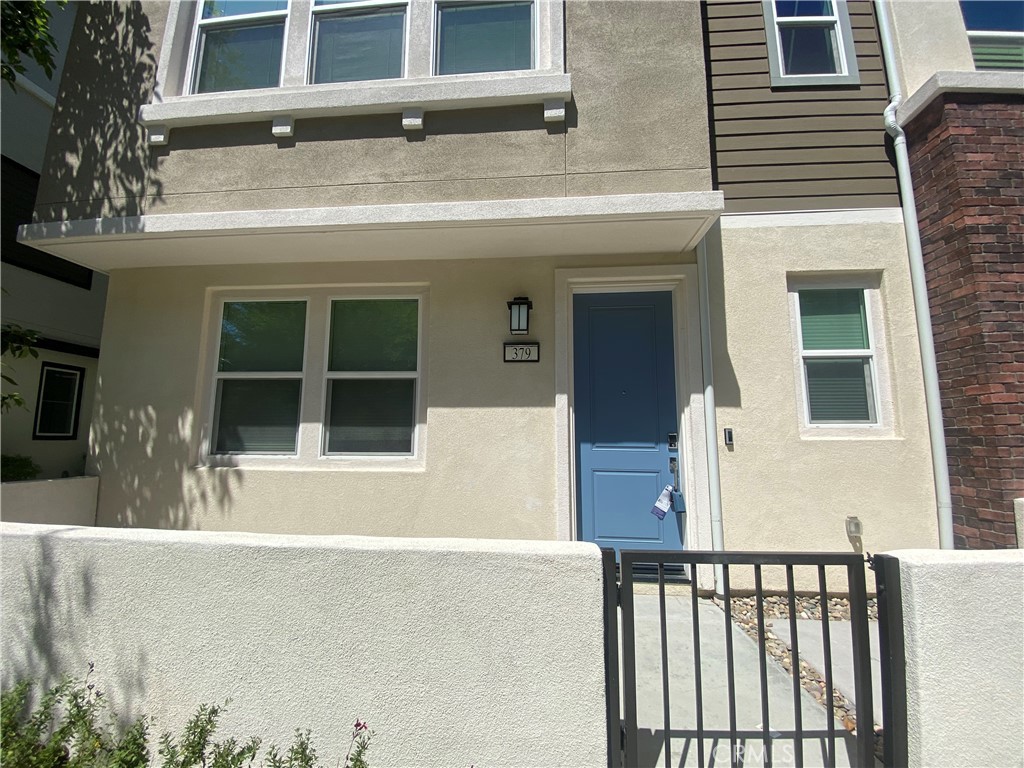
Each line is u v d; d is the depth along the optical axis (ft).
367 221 12.85
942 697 6.26
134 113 14.35
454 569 6.82
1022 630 6.38
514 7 14.24
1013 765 6.18
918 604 6.44
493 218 12.57
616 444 14.93
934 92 12.95
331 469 14.94
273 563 7.09
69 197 14.24
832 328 14.44
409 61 13.97
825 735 7.15
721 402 14.15
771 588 13.52
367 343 15.80
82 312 25.04
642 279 14.96
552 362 14.67
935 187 13.30
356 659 6.84
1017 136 12.62
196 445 15.53
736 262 14.56
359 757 6.24
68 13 24.68
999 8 14.90
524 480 14.33
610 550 6.82
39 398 23.35
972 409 12.22
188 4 15.44
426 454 14.71
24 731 6.79
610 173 12.69
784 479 13.70
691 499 14.03
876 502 13.39
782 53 15.71
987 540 11.76
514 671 6.63
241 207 13.53
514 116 13.12
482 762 6.55
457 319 15.10
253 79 15.06
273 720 6.87
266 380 15.94
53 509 14.17
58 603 7.47
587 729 6.48
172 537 7.38
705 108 12.71
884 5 14.98
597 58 13.23
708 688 9.07
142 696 7.13
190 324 15.92
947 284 12.92
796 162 14.82
